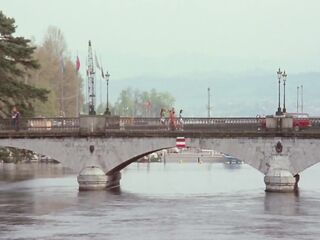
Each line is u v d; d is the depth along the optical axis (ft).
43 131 499.10
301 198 446.60
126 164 515.09
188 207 403.54
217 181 633.61
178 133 485.97
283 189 477.36
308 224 338.34
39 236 306.76
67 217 362.33
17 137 500.33
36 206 407.64
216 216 365.40
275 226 332.39
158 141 488.44
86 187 499.10
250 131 479.00
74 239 299.99
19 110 551.18
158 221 347.97
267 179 479.00
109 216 365.81
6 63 546.67
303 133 472.85
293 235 309.01
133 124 495.41
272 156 477.36
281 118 477.36
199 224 338.34
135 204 417.69
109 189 516.32
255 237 304.30
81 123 496.64
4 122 505.25
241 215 368.89
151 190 517.96
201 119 486.38
